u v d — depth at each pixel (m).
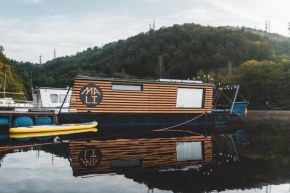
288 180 8.51
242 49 110.44
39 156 11.88
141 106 24.00
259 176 8.97
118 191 7.59
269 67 71.31
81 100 22.28
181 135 19.22
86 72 122.94
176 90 25.11
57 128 19.69
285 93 67.44
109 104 23.03
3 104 24.39
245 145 15.00
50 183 8.24
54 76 122.81
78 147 13.97
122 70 125.38
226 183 8.25
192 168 9.96
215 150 13.51
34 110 21.78
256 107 68.75
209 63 107.50
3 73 47.94
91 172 9.44
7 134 18.44
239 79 70.81
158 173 9.35
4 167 10.02
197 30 149.62
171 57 125.12
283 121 31.34
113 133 19.78
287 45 135.50
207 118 25.75
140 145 14.72
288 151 13.23
